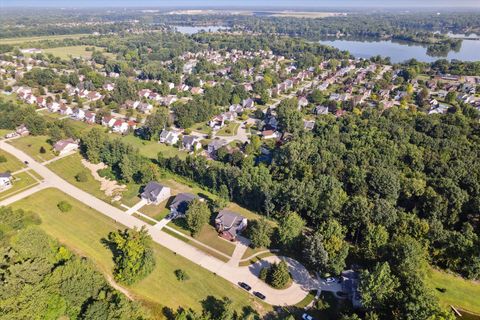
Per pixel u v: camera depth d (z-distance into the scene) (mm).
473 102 172750
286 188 85188
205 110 158750
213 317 58312
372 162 101125
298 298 63156
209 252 74625
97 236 78562
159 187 94312
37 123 134625
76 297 56312
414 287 52281
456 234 67750
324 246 66562
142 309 57875
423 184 87938
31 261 60094
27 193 95438
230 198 95812
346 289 63812
